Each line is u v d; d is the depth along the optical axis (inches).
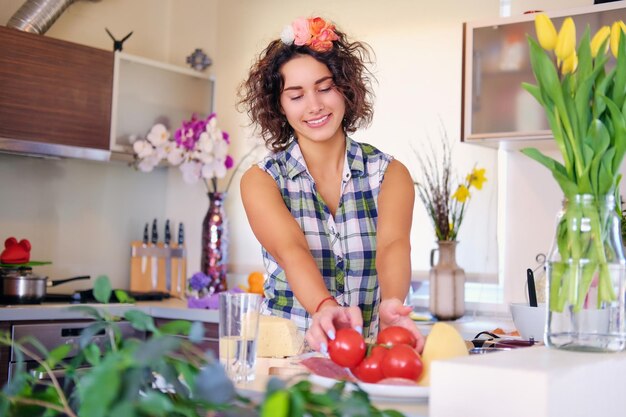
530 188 149.9
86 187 178.9
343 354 49.9
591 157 49.6
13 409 32.8
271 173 81.1
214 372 27.6
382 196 81.8
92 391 26.2
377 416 31.2
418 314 145.9
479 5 155.3
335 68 78.9
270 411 25.4
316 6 177.6
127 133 167.6
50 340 136.9
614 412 44.8
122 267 184.9
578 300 47.6
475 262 154.2
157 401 27.0
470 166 155.6
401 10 165.0
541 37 51.7
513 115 135.6
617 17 125.7
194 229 190.9
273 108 84.2
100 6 181.9
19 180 167.6
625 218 100.9
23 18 156.6
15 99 148.6
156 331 32.2
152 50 193.3
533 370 38.2
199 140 166.7
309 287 69.6
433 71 160.6
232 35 190.9
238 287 161.8
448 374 40.3
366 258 82.5
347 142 84.4
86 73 158.6
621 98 50.8
